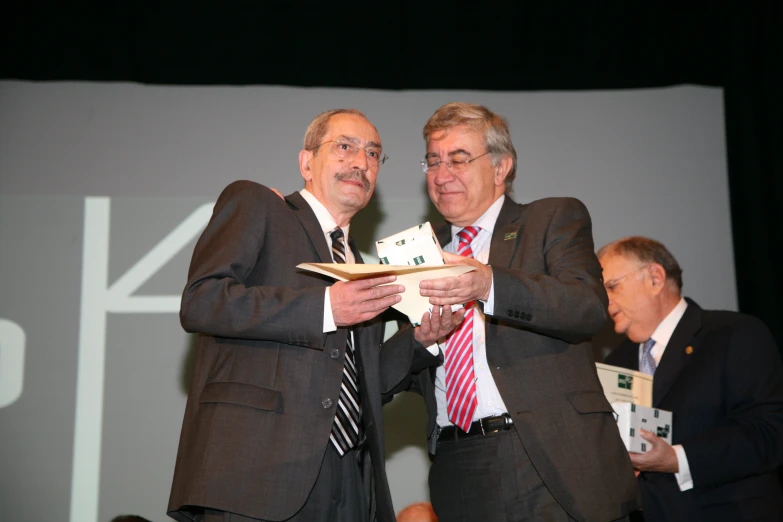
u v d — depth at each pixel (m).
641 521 2.88
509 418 2.14
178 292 3.89
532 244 2.25
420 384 2.41
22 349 3.76
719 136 4.19
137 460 3.71
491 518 2.10
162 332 3.84
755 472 2.77
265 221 2.08
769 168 4.16
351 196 2.31
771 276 4.07
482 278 1.97
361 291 1.88
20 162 3.94
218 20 4.09
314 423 1.90
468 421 2.19
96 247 3.89
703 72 4.23
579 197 4.14
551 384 2.10
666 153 4.17
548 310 2.01
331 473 1.97
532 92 4.21
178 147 4.04
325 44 4.11
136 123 4.04
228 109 4.10
